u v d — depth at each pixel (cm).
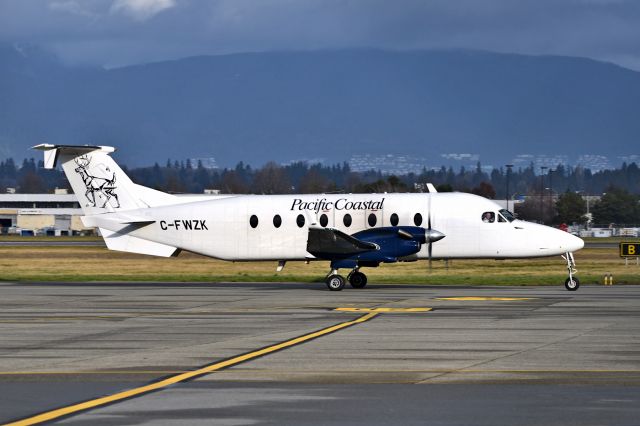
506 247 11044
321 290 10638
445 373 4641
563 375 4569
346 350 5444
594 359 5050
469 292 10094
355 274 10975
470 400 4003
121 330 6525
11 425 3578
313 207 11469
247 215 11612
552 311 7694
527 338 5925
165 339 6003
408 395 4109
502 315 7381
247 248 11644
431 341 5816
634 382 4381
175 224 11769
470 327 6562
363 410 3822
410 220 11181
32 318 7400
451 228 11112
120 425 3588
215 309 8138
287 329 6544
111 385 4369
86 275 13850
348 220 11344
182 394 4150
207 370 4766
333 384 4366
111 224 11869
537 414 3741
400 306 8312
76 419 3678
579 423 3597
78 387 4325
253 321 7106
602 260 18438
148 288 11094
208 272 14988
